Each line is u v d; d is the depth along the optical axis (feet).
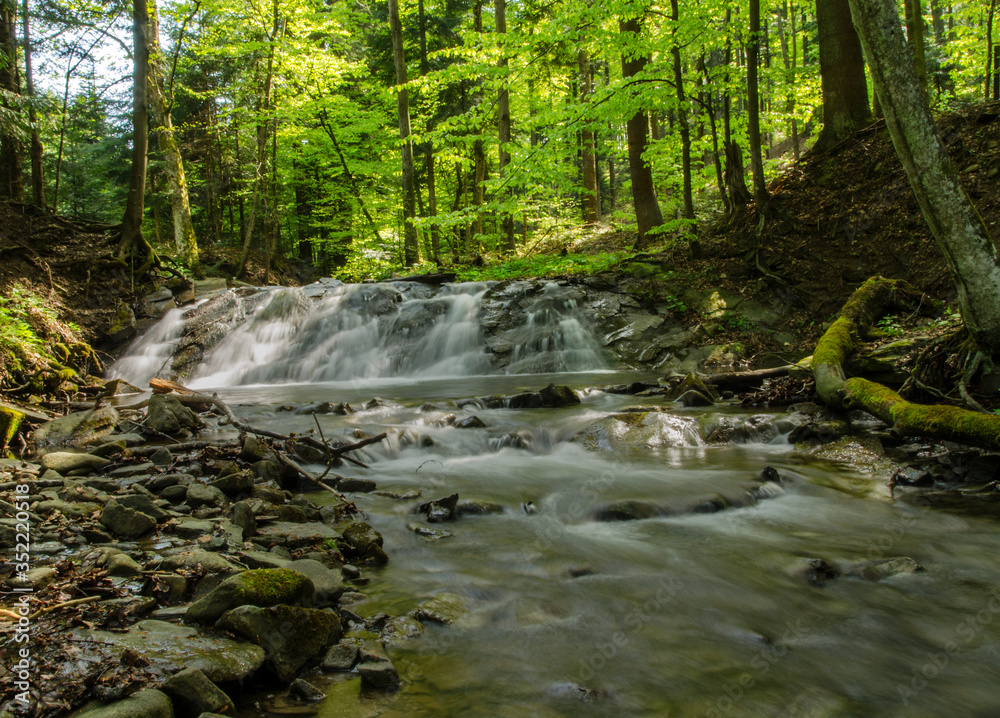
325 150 71.10
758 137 40.75
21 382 28.66
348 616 10.13
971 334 20.61
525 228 72.38
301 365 40.29
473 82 70.08
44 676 7.45
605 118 42.04
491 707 7.98
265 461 17.04
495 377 37.63
